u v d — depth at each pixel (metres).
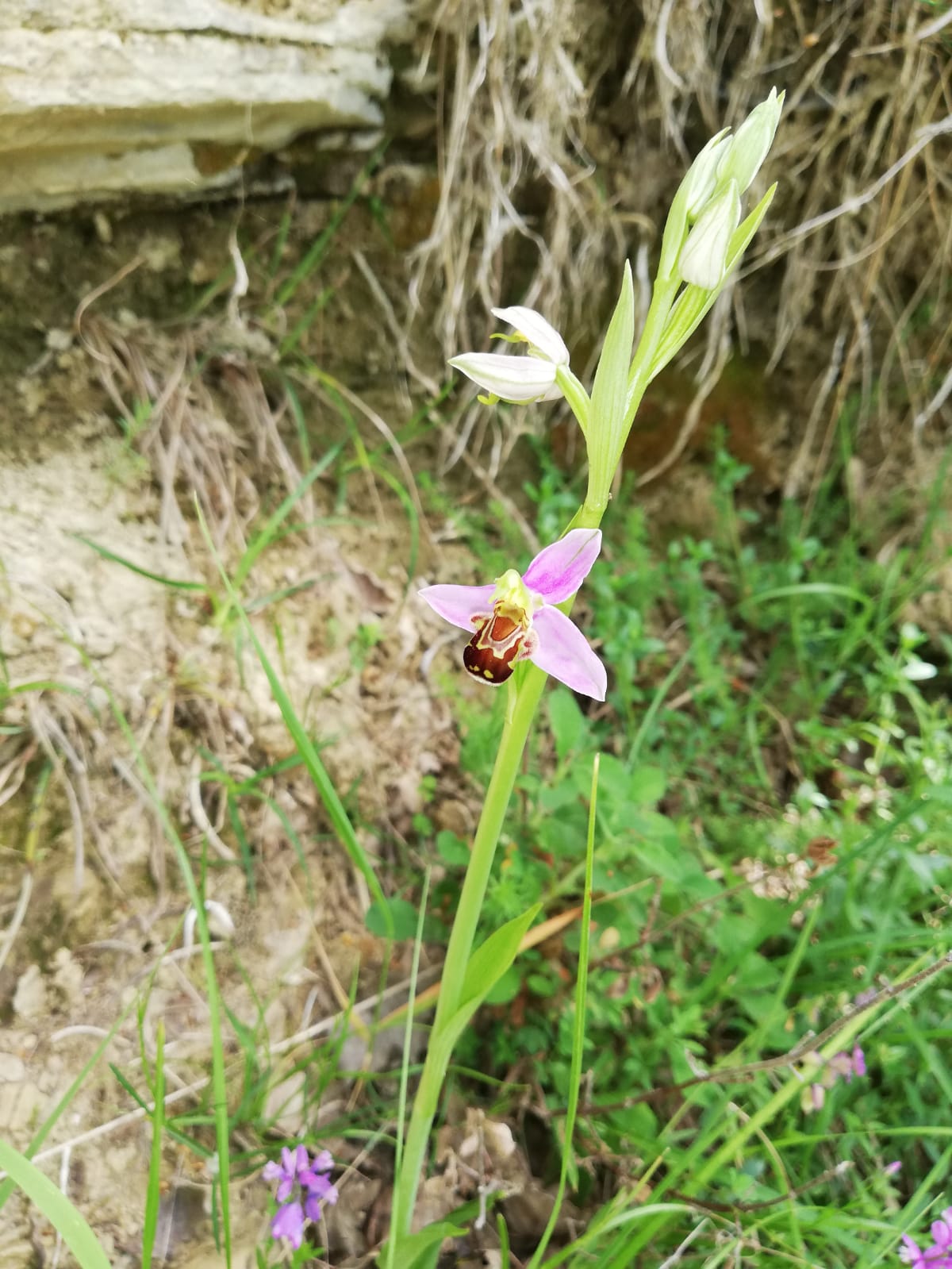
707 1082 0.18
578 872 0.21
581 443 0.32
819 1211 0.18
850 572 0.30
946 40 0.27
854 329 0.31
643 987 0.21
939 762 0.24
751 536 0.34
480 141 0.27
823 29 0.28
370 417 0.28
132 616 0.22
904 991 0.17
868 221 0.30
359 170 0.26
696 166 0.13
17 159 0.21
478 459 0.31
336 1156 0.20
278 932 0.22
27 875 0.19
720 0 0.27
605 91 0.28
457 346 0.29
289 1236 0.16
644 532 0.31
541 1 0.25
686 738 0.28
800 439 0.33
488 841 0.15
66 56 0.20
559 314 0.30
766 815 0.27
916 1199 0.16
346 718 0.25
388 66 0.25
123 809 0.20
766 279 0.31
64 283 0.24
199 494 0.24
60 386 0.23
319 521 0.26
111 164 0.23
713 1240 0.18
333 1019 0.22
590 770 0.21
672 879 0.19
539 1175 0.21
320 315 0.28
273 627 0.24
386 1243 0.17
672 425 0.32
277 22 0.22
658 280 0.13
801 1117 0.20
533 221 0.29
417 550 0.29
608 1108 0.19
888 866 0.22
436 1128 0.21
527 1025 0.22
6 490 0.22
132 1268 0.17
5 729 0.19
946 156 0.29
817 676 0.30
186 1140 0.18
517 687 0.14
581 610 0.30
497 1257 0.19
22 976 0.18
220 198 0.25
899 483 0.32
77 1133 0.18
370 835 0.24
